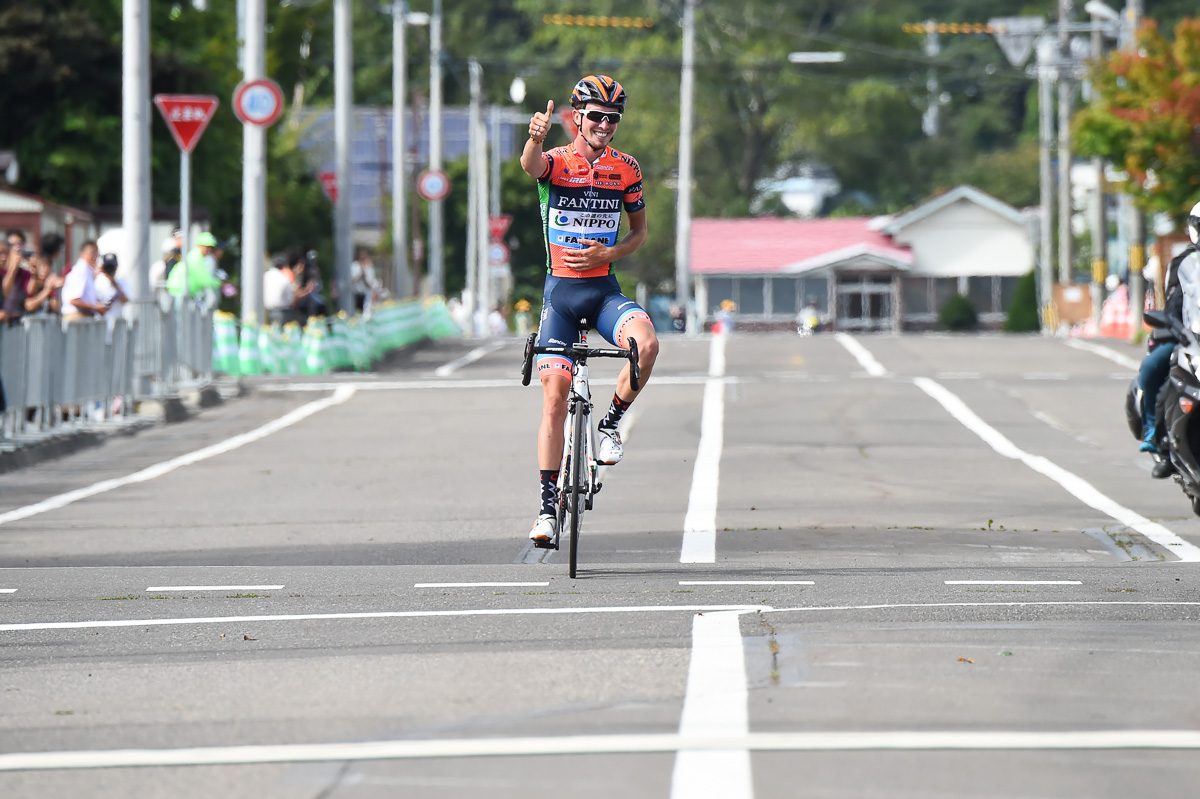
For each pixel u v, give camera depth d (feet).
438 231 609.83
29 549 112.98
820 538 113.19
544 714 58.54
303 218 572.10
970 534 115.14
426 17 523.70
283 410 225.76
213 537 118.32
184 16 399.24
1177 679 63.52
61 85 369.91
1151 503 133.28
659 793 48.80
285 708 60.75
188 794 50.21
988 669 65.21
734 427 196.03
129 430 200.03
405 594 88.12
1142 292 423.64
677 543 111.14
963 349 339.57
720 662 67.00
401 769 51.96
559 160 91.04
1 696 64.18
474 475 155.12
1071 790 49.06
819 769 51.03
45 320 178.19
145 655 72.08
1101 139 354.13
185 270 236.84
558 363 93.35
